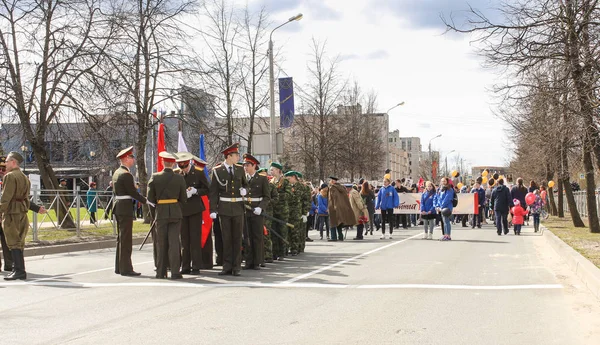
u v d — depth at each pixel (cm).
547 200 4169
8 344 584
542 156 2503
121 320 688
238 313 720
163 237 1034
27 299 832
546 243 1752
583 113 1487
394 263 1222
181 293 869
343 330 630
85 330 640
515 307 751
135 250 1673
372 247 1652
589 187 2005
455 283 940
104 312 735
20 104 2041
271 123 2462
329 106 3834
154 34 2372
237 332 624
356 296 828
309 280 986
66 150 2420
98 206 1962
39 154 2162
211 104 2512
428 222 2005
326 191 2017
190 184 1122
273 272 1110
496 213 2169
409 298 811
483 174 3438
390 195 2047
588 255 1215
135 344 580
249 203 1170
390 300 797
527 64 1486
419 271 1088
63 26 2106
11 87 2014
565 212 4444
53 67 2097
